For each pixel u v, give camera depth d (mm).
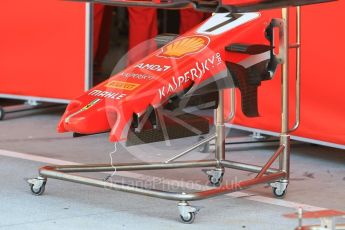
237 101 10914
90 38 12078
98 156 10391
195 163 8805
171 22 20094
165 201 8297
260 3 6902
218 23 8219
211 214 7887
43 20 12375
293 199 8508
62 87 12375
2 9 12680
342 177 9594
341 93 9766
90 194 8492
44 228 7309
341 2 9609
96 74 15828
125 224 7484
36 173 9383
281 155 8477
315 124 10086
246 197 8523
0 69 12836
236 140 11328
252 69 8055
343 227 6449
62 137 11539
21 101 14305
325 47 9844
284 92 8352
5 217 7625
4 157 10188
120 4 7586
